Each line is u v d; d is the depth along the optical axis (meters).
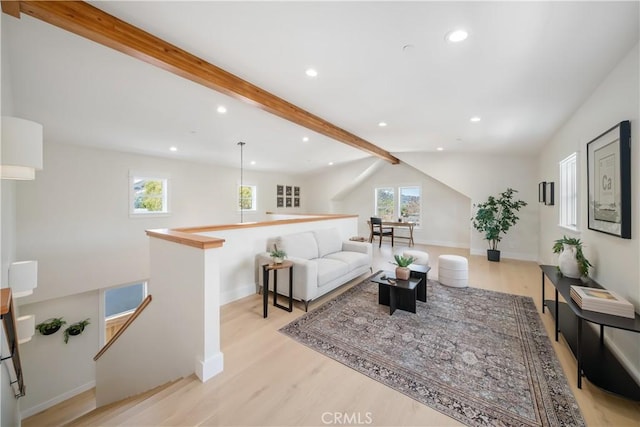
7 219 2.17
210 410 1.58
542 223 5.09
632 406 1.59
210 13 1.75
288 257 3.35
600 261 2.38
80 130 3.83
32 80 2.52
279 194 8.50
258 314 2.92
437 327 2.61
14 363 1.76
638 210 1.83
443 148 5.91
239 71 2.52
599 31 1.73
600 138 2.33
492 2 1.54
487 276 4.39
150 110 3.38
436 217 7.55
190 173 6.15
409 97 3.03
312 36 1.96
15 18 1.77
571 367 1.97
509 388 1.76
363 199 8.91
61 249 4.30
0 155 1.29
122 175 5.01
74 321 4.55
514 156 5.71
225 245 3.22
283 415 1.55
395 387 1.78
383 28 1.83
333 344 2.31
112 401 2.92
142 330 2.52
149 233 2.41
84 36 1.78
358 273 4.13
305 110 3.57
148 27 1.91
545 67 2.21
